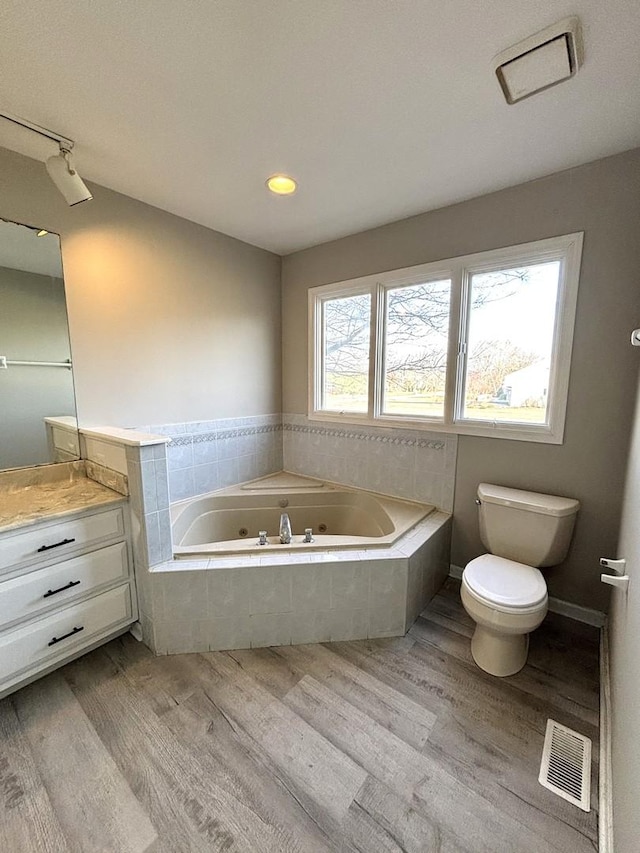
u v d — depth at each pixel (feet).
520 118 4.68
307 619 5.89
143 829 3.47
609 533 6.00
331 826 3.51
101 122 4.76
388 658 5.63
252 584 5.67
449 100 4.38
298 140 5.15
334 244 8.80
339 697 4.92
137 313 7.11
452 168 5.82
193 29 3.47
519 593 5.14
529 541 6.11
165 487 5.62
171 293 7.60
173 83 4.11
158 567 5.55
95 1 3.21
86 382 6.56
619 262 5.54
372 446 8.77
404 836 3.43
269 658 5.62
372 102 4.42
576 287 5.89
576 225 5.81
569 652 5.72
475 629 6.11
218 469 8.93
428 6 3.26
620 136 5.02
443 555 7.53
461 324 7.16
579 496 6.22
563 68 3.82
